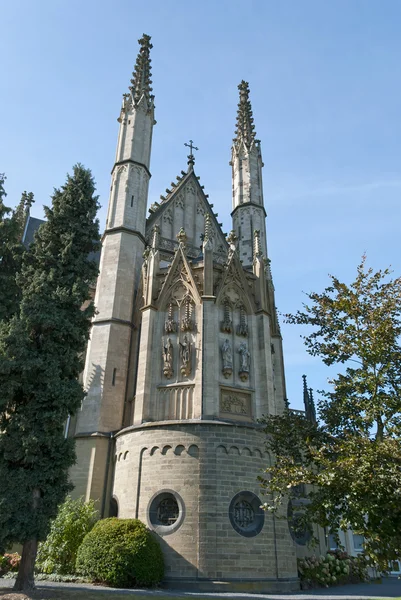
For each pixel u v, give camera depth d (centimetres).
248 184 4338
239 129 4675
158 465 2481
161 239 3847
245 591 2192
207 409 2616
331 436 1619
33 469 1869
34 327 2069
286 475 1545
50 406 1952
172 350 2858
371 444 1376
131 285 3438
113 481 2770
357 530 1310
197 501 2348
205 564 2216
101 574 2108
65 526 2416
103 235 3662
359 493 1288
